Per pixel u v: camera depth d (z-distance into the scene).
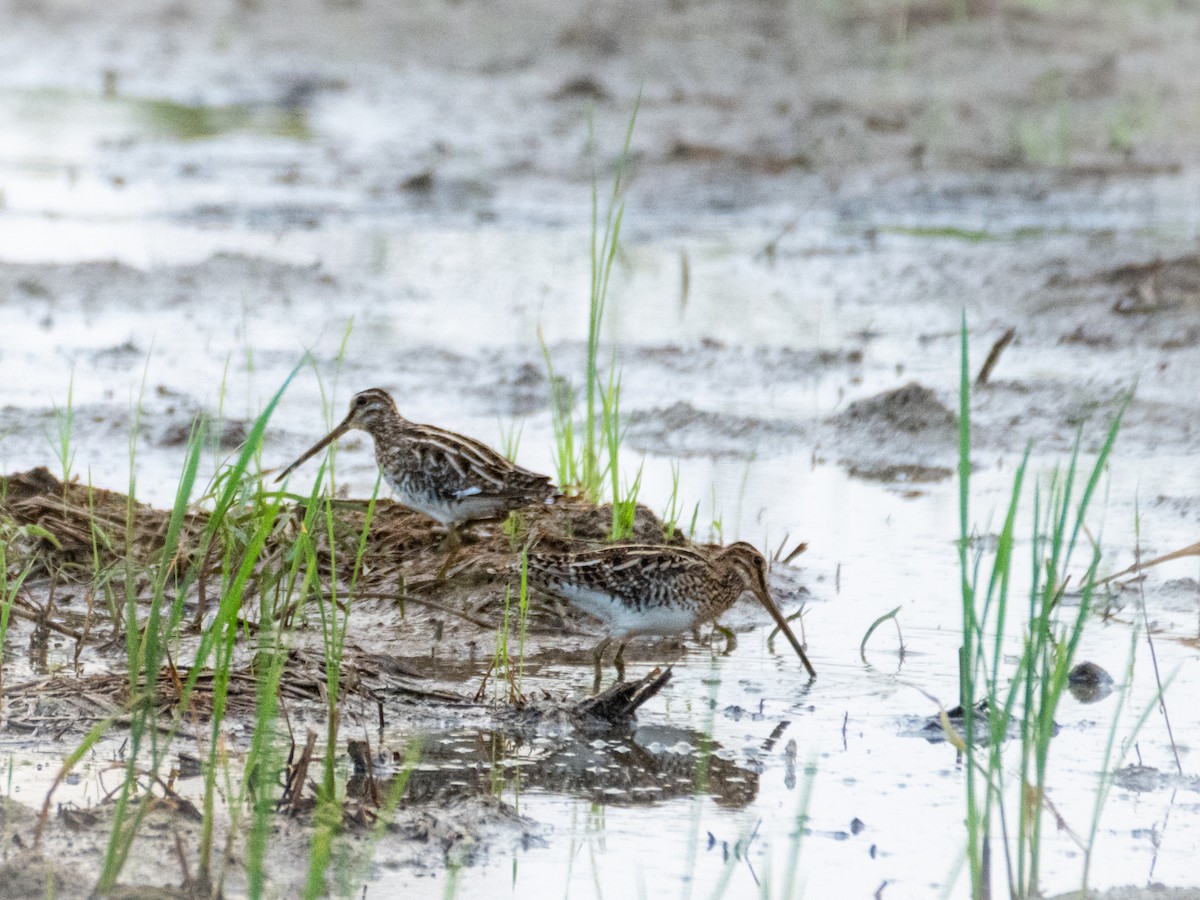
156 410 14.20
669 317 18.53
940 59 32.84
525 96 30.14
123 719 8.34
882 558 11.66
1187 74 32.62
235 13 36.03
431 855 7.11
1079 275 20.05
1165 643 10.09
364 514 11.38
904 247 21.88
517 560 10.56
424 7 36.59
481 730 8.63
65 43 33.47
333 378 15.69
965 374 7.32
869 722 8.89
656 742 8.55
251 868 6.33
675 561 9.62
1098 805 7.21
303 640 9.80
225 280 18.97
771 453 14.24
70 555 10.83
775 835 7.45
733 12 35.72
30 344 16.19
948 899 6.86
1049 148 27.58
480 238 21.97
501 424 14.08
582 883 6.90
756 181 25.47
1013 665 9.73
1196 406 15.40
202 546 8.70
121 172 24.52
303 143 26.95
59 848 6.91
